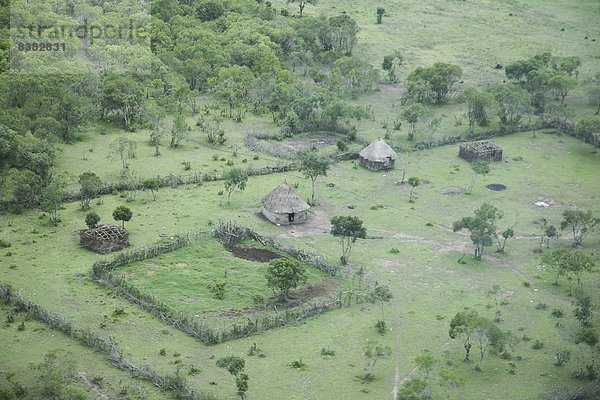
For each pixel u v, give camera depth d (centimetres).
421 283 15575
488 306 14800
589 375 12875
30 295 14500
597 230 17688
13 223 17038
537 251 16825
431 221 18112
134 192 18688
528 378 12838
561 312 14625
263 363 12975
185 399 11888
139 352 13112
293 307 14525
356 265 16125
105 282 14888
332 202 18850
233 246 16688
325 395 12250
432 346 13600
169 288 15025
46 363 12212
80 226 17062
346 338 13738
